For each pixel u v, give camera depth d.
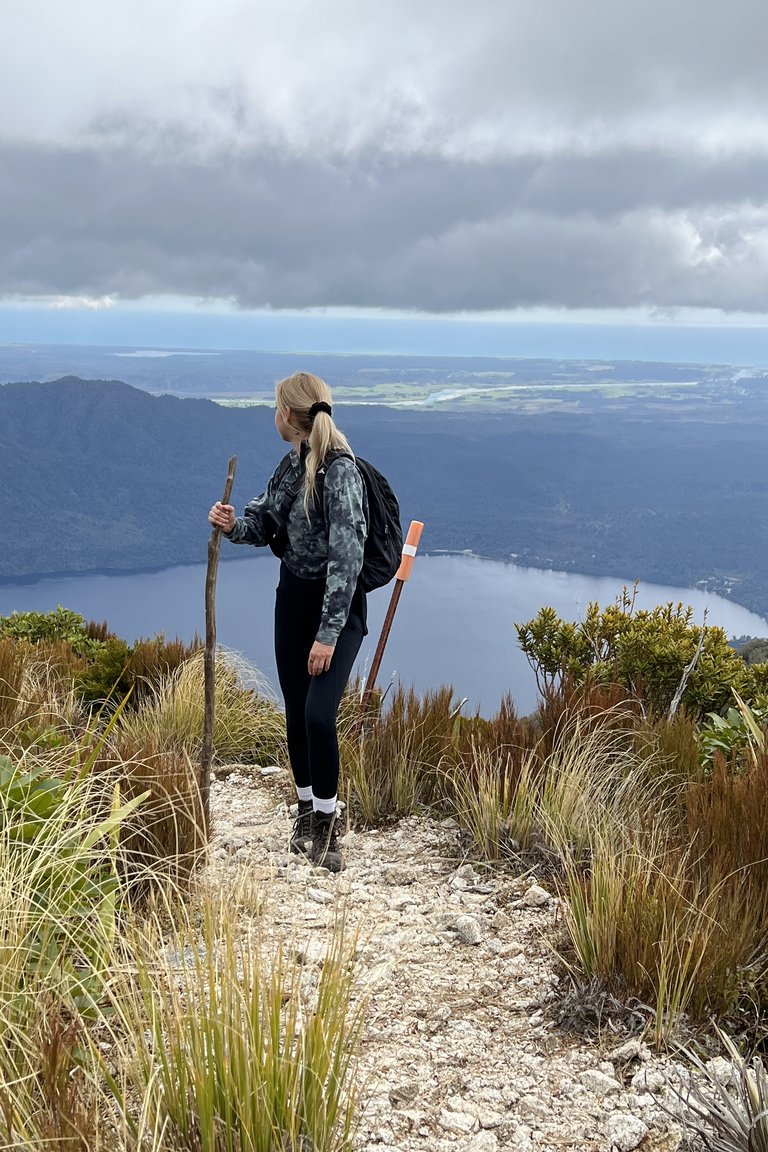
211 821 3.46
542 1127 1.88
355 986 2.39
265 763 4.93
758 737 4.08
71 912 2.18
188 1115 1.61
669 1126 1.87
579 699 4.28
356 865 3.39
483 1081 2.02
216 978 1.87
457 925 2.77
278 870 3.22
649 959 2.31
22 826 2.40
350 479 3.23
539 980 2.46
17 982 1.92
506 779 3.55
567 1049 2.16
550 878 3.16
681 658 5.61
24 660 5.45
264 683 5.52
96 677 6.05
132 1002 1.81
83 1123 1.55
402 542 3.48
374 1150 1.77
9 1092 1.57
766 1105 1.74
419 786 4.05
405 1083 2.00
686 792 3.54
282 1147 1.55
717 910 2.48
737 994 2.26
